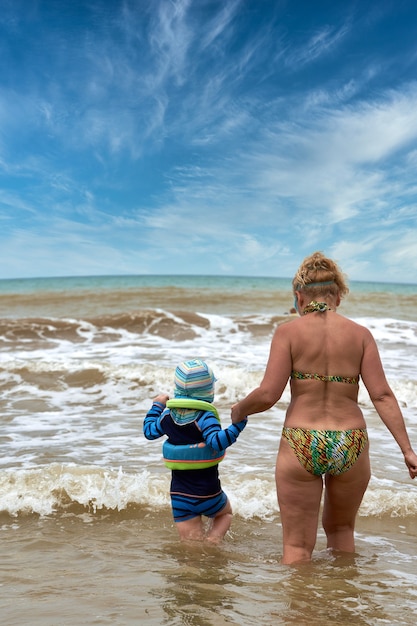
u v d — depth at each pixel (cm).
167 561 324
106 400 864
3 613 239
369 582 288
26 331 1369
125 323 1430
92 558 329
